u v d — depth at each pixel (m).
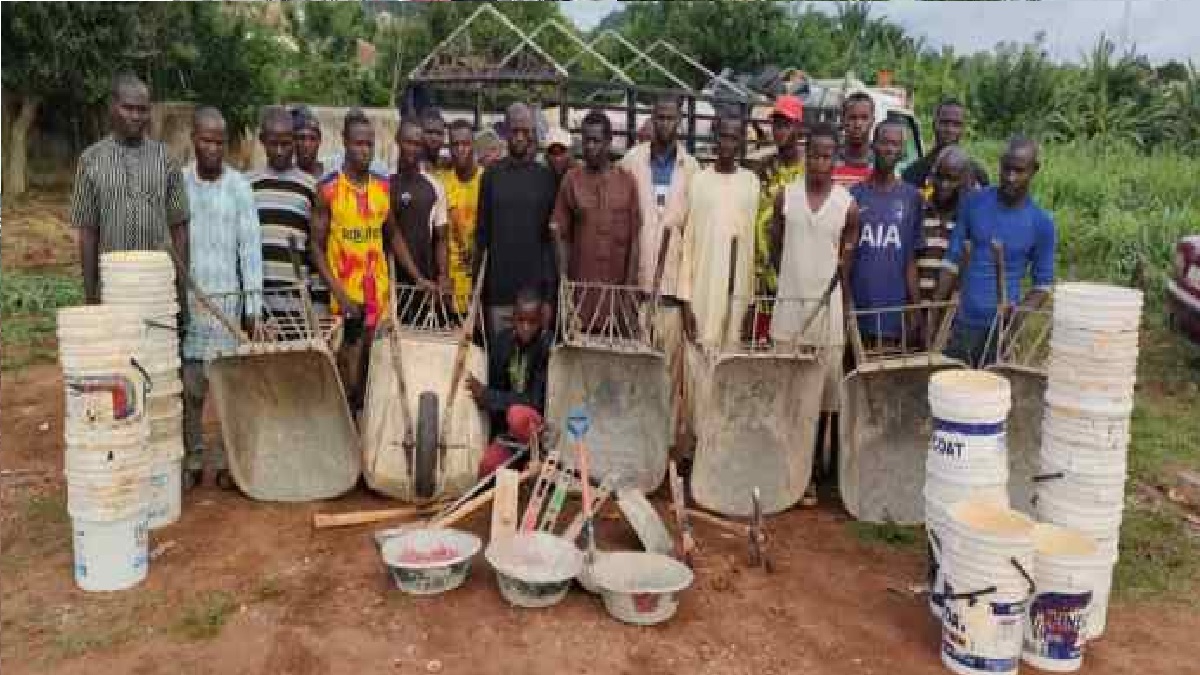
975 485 4.39
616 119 10.29
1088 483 4.45
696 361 5.91
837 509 5.80
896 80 28.56
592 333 6.19
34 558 4.96
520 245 6.29
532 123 6.27
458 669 4.01
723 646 4.26
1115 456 4.45
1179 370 8.98
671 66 24.62
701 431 5.59
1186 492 6.14
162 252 5.25
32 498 5.70
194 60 18.55
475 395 5.68
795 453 5.67
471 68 10.33
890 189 5.84
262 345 5.23
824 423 6.26
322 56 25.98
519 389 5.95
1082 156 21.80
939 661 4.23
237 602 4.51
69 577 4.76
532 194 6.27
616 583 4.41
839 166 6.65
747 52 24.97
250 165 20.84
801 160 7.25
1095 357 4.39
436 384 5.61
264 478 5.61
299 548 5.04
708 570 4.91
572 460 5.60
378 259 6.05
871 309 5.76
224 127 5.55
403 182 6.40
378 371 5.71
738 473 5.64
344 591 4.61
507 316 6.37
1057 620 4.16
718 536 5.36
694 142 9.61
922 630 4.48
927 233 6.10
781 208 5.96
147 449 4.71
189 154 18.67
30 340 9.15
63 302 10.43
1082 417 4.44
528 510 4.98
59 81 16.20
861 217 5.83
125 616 4.40
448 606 4.49
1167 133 26.38
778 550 5.22
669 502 5.75
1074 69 29.44
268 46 20.34
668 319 6.32
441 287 6.34
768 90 13.18
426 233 6.43
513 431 5.55
